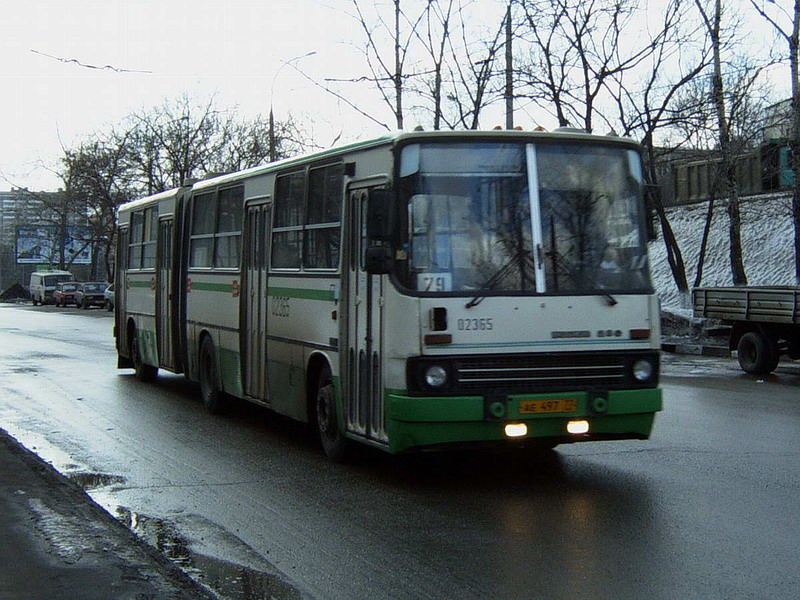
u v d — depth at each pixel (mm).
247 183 11789
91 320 44219
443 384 7891
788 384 16312
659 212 28984
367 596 5527
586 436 8219
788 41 25094
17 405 14008
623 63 26375
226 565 6191
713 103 28625
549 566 6016
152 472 9242
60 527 6898
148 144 53438
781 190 31562
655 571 5867
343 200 9070
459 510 7570
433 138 8195
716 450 9945
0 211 91000
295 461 9750
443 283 7996
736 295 18094
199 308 13539
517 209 8250
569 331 8164
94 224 65938
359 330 8773
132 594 5391
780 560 6074
